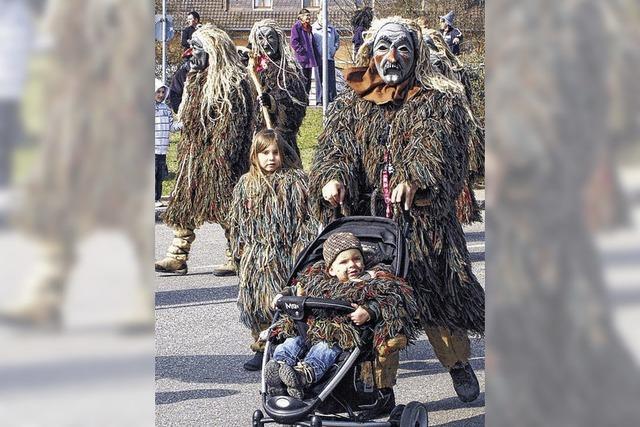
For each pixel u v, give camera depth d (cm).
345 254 491
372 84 572
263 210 645
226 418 581
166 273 1056
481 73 1364
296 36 1984
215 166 912
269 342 496
